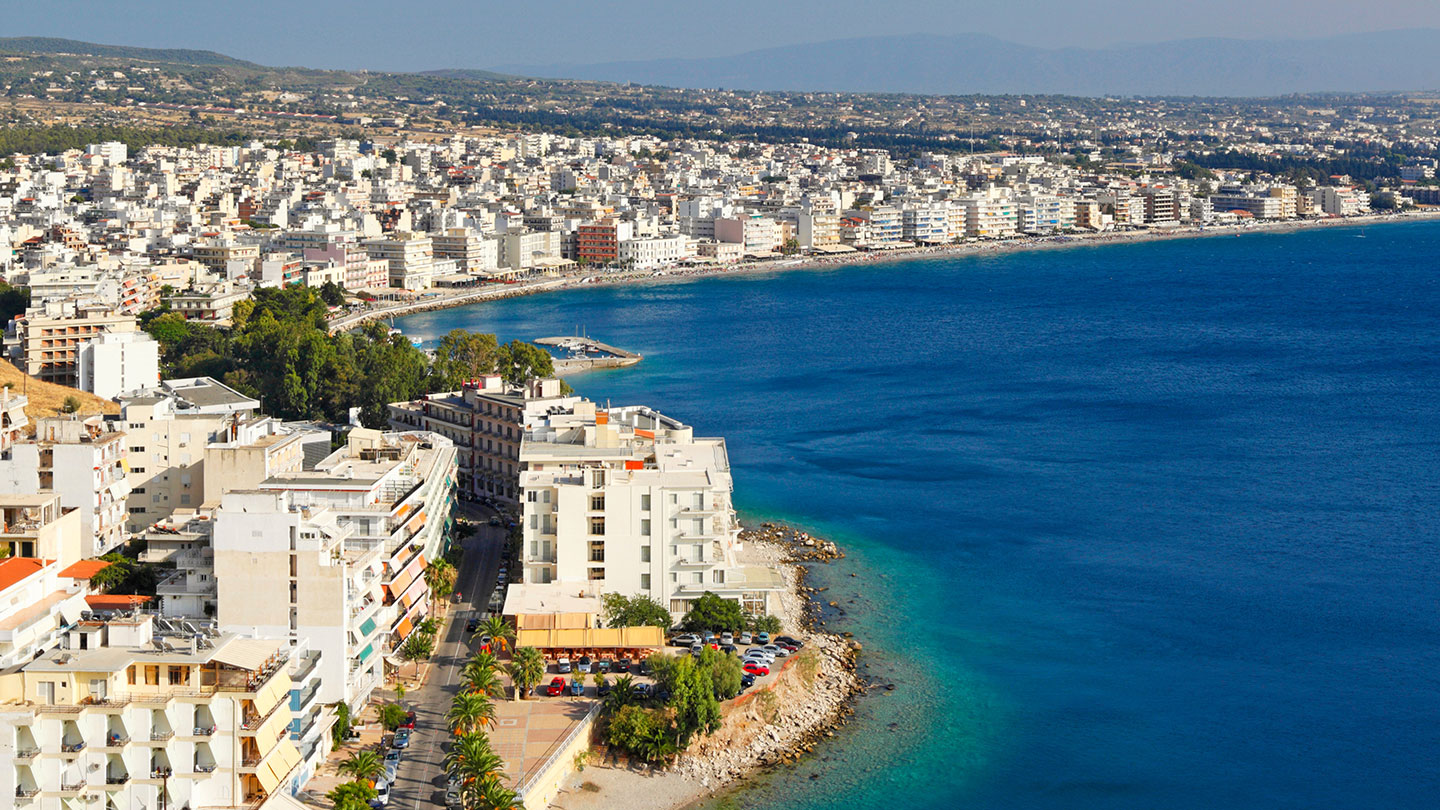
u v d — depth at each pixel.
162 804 194.62
